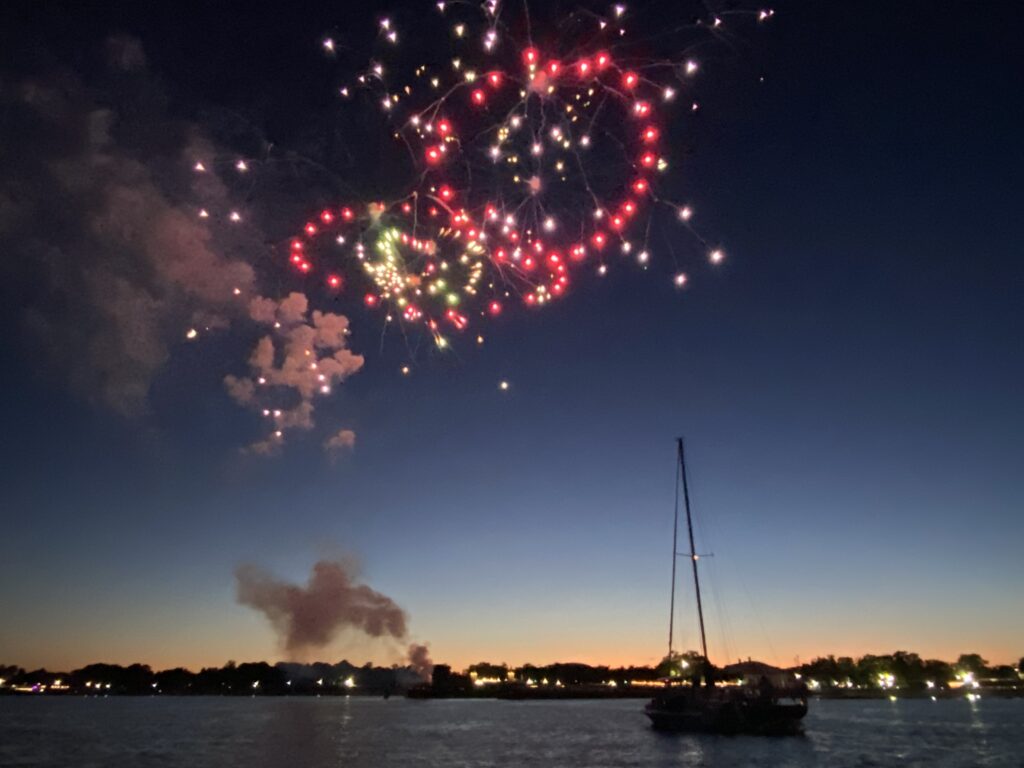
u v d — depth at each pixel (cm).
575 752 5219
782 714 5922
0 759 4862
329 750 5478
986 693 18538
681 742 5772
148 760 4806
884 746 5419
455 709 15062
